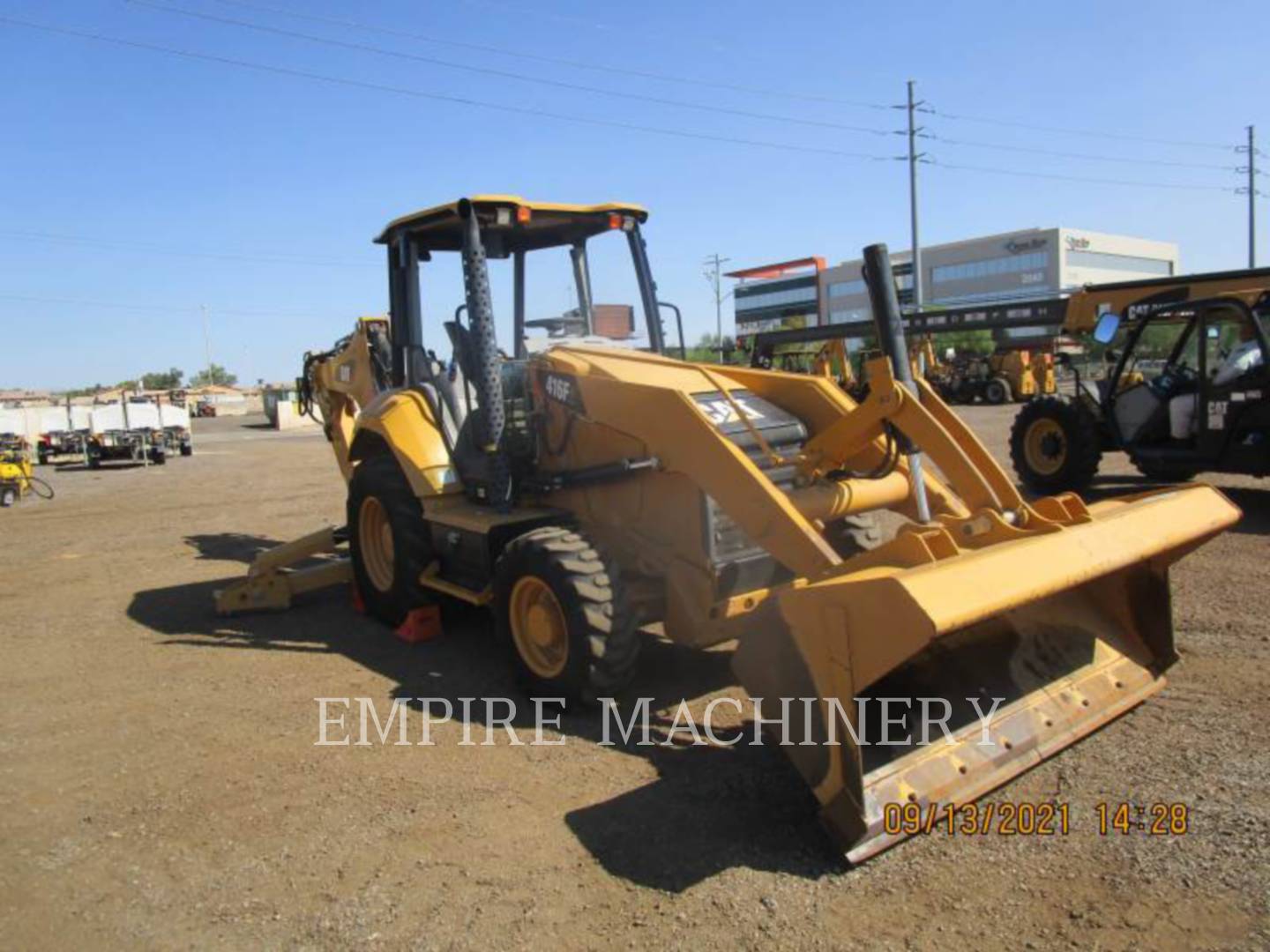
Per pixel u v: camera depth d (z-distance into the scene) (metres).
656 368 5.00
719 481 4.16
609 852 3.32
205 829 3.63
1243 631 5.27
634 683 4.91
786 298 77.19
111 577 8.40
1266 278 10.05
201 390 84.44
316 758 4.22
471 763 4.09
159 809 3.81
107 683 5.39
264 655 5.79
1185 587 6.23
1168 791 3.51
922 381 4.24
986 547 3.40
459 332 5.77
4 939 2.98
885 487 4.76
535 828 3.51
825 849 3.26
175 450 24.61
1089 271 71.00
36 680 5.50
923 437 3.99
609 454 4.87
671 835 3.41
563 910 3.00
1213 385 8.94
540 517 5.18
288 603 6.84
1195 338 9.43
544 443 5.27
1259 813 3.33
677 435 4.36
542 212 5.62
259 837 3.54
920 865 3.14
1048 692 3.93
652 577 4.70
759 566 4.60
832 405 4.84
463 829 3.53
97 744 4.51
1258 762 3.70
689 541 4.51
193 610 7.01
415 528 5.80
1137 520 3.73
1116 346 11.49
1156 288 10.89
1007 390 28.66
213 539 10.30
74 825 3.71
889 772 3.33
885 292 4.15
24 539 11.02
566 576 4.36
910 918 2.87
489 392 5.25
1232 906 2.83
